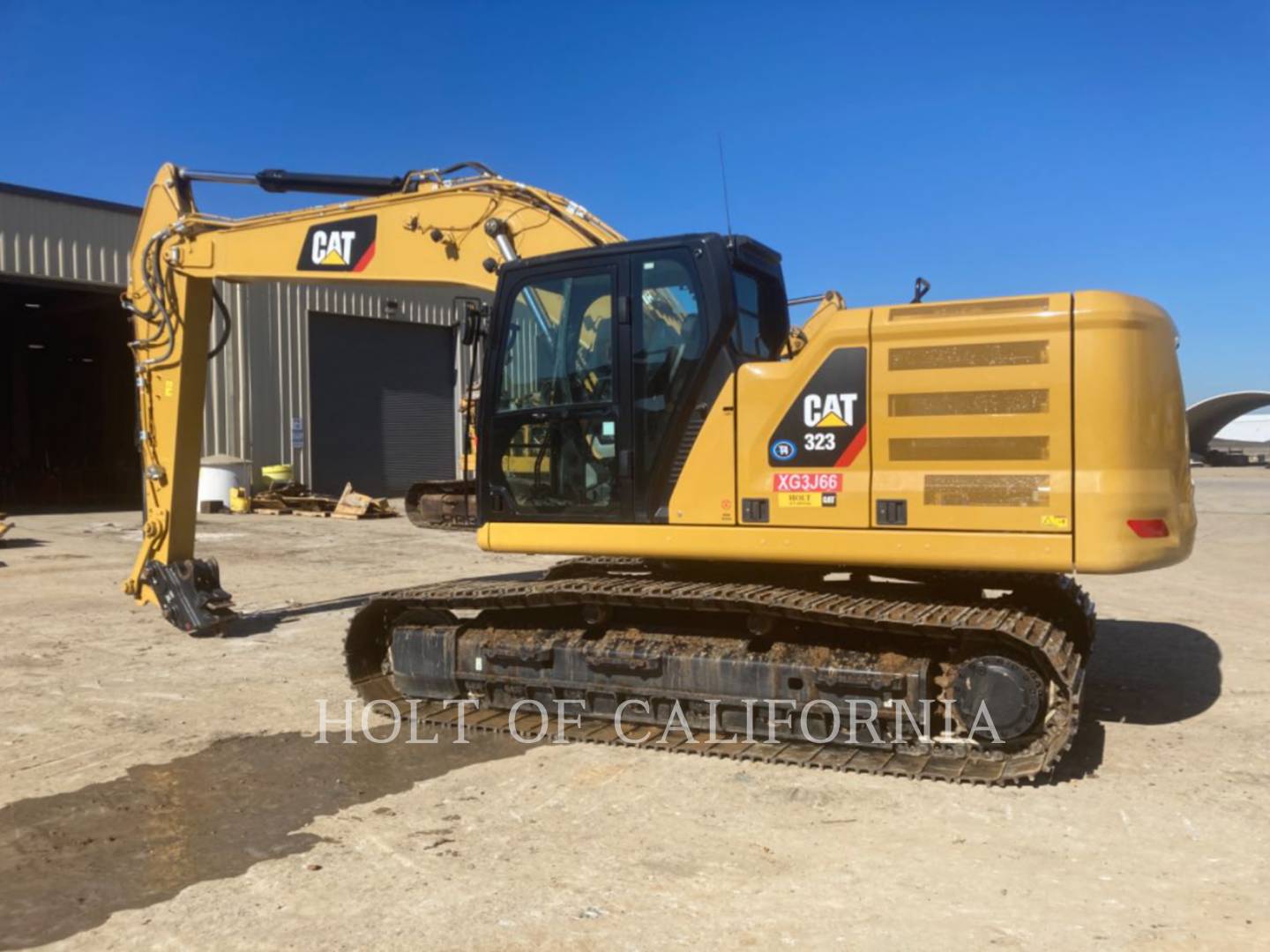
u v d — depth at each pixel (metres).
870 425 4.99
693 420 5.33
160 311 8.28
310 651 7.85
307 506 20.80
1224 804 4.50
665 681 5.46
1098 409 4.63
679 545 5.35
